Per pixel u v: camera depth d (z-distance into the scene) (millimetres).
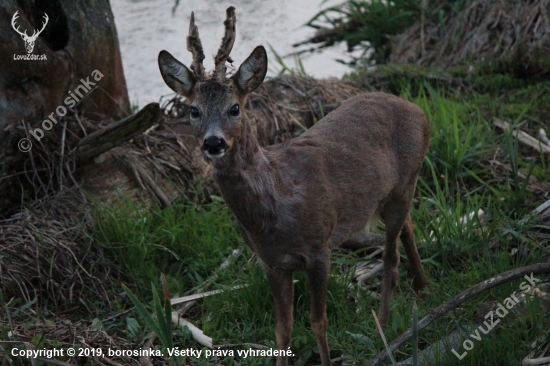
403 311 9852
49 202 11133
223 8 20094
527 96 14609
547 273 9211
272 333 9719
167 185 12188
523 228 10789
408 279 10633
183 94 8570
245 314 10000
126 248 10969
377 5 18672
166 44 18109
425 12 17688
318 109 14000
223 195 8523
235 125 8188
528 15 16047
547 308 9297
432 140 12633
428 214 11273
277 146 9094
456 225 11102
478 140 13023
